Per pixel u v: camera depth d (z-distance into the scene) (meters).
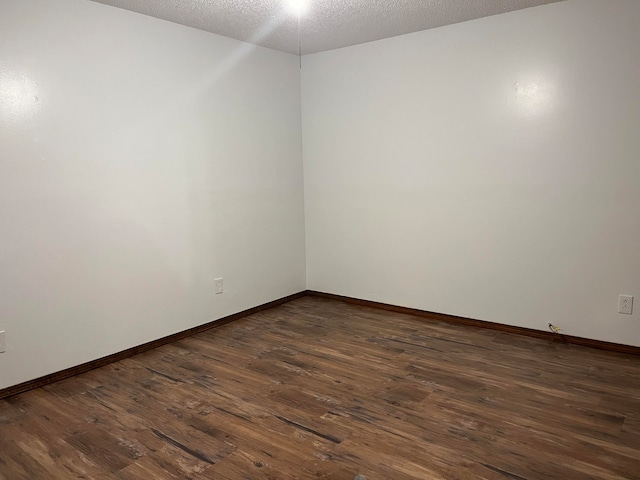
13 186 2.81
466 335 3.78
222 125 4.04
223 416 2.58
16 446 2.32
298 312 4.51
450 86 3.86
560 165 3.44
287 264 4.82
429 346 3.55
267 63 4.42
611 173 3.25
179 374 3.14
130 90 3.36
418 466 2.10
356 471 2.07
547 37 3.38
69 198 3.07
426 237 4.16
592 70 3.23
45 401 2.78
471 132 3.81
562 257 3.51
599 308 3.40
